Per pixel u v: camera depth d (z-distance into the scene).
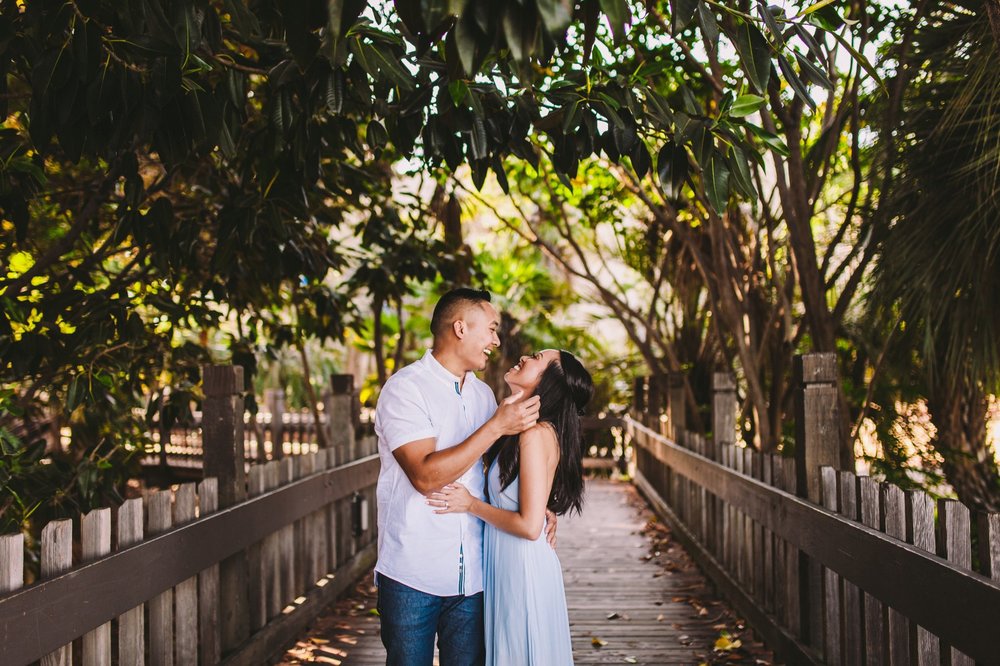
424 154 3.38
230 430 3.80
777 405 7.20
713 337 9.72
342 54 2.53
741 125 2.75
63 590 2.36
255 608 4.15
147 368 5.09
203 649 3.57
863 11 4.39
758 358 6.80
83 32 2.38
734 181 2.71
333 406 5.94
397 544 2.75
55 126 2.52
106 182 4.16
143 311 5.93
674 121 2.84
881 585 2.81
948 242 4.20
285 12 1.92
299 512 4.61
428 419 2.72
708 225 6.52
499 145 3.33
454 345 2.80
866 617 3.12
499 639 2.73
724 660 4.34
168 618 3.20
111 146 2.54
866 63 3.04
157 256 4.41
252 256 5.11
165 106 2.61
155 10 2.38
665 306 9.96
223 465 3.80
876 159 4.77
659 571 6.47
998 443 6.45
